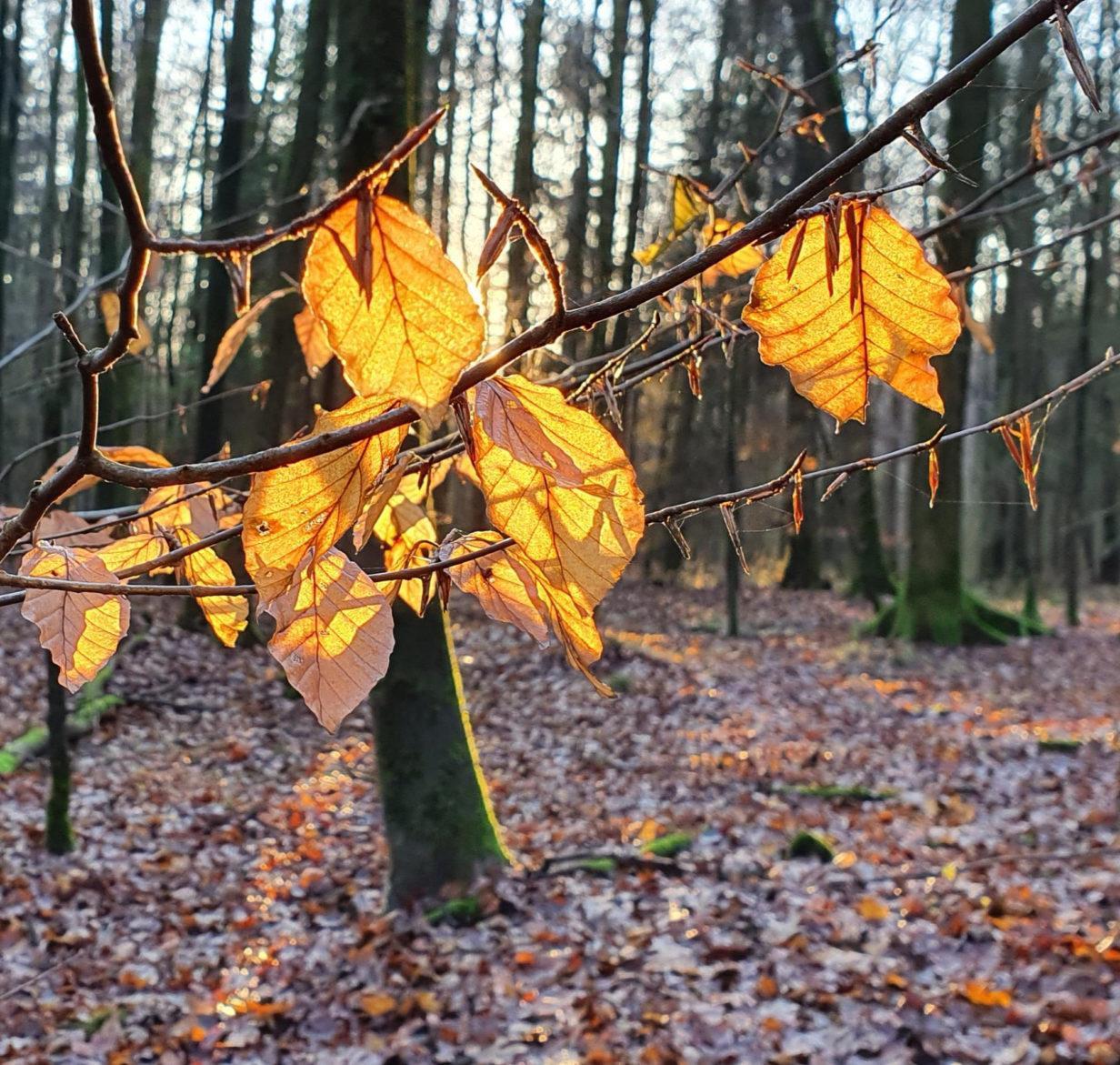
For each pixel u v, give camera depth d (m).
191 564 1.16
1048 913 5.47
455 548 0.98
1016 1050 4.14
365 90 5.64
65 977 5.41
